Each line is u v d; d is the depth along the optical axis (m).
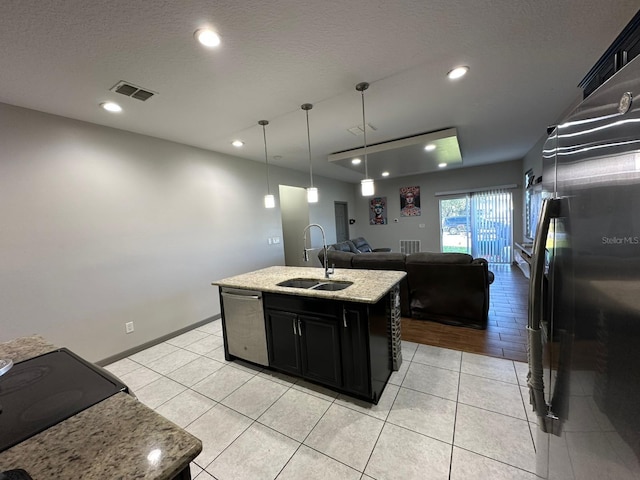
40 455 0.66
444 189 7.29
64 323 2.52
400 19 1.51
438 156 4.69
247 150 4.02
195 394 2.21
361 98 2.47
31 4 1.23
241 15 1.40
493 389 2.06
